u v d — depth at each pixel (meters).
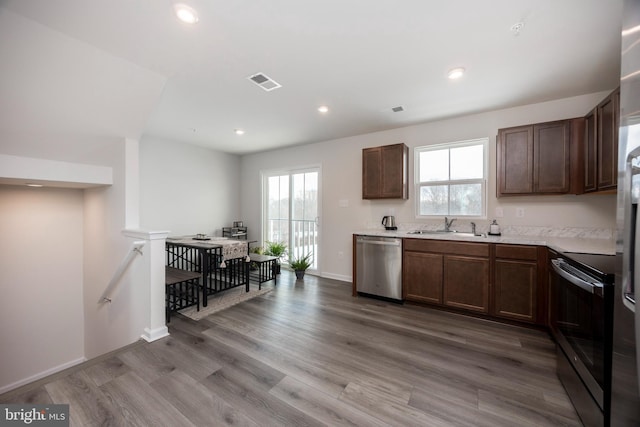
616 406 1.13
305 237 4.99
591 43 1.90
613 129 2.08
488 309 2.75
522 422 1.46
